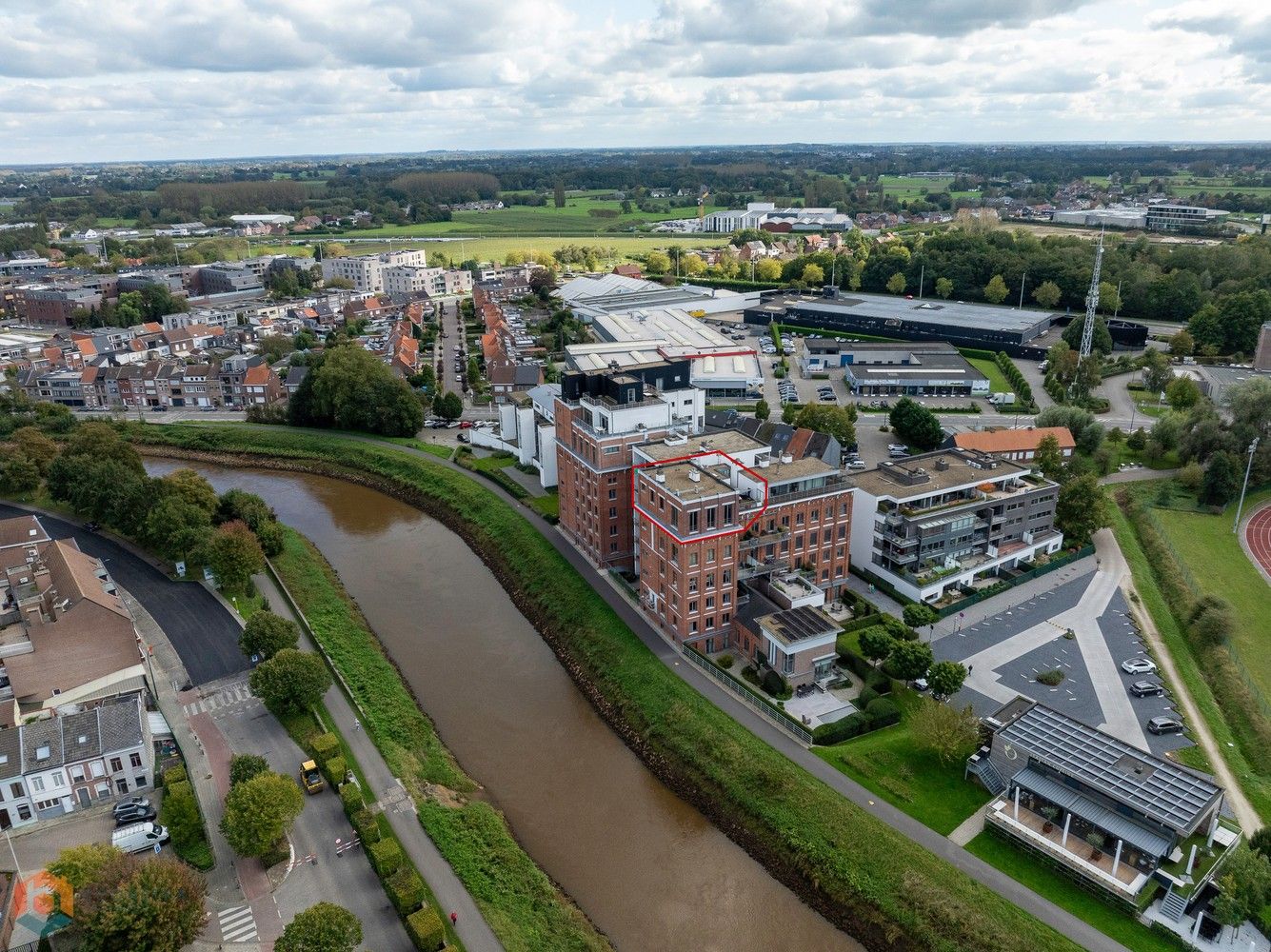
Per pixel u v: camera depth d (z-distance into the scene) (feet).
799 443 554.05
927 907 249.55
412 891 245.86
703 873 279.08
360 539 539.70
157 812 290.15
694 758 321.73
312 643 393.91
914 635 373.61
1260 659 379.76
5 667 344.90
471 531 536.42
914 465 480.64
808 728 327.67
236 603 424.05
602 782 323.16
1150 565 471.62
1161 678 364.58
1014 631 401.70
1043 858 265.95
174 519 453.58
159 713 337.11
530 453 613.11
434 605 453.17
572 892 270.67
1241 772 307.78
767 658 364.79
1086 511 477.36
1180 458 584.40
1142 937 240.73
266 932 241.35
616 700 362.33
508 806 309.01
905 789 297.33
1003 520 456.45
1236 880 237.66
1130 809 262.88
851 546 462.60
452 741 344.69
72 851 244.83
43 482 590.14
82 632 350.02
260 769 285.64
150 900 223.92
